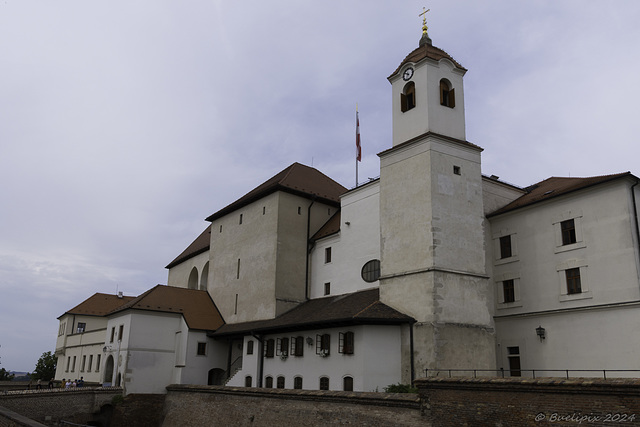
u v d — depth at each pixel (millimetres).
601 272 27500
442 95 33562
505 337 31719
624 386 15367
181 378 41500
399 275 30781
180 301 46219
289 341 35000
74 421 38438
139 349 41906
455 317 28938
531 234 31438
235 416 31391
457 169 31875
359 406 23672
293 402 27203
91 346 54125
